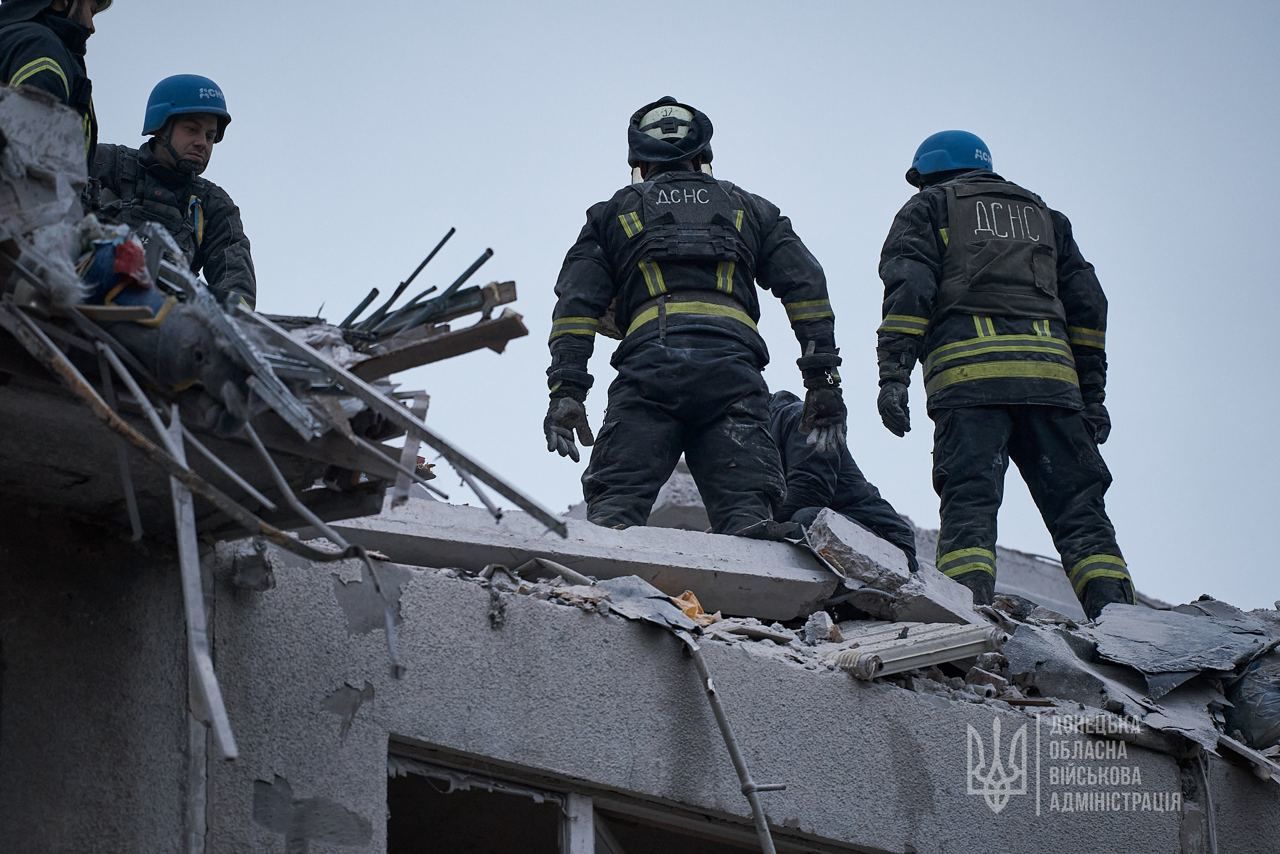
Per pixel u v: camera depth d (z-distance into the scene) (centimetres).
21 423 1298
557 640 1652
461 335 1319
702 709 1728
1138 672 2136
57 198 1242
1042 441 2422
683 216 2227
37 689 1381
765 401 2216
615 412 2200
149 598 1457
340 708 1512
